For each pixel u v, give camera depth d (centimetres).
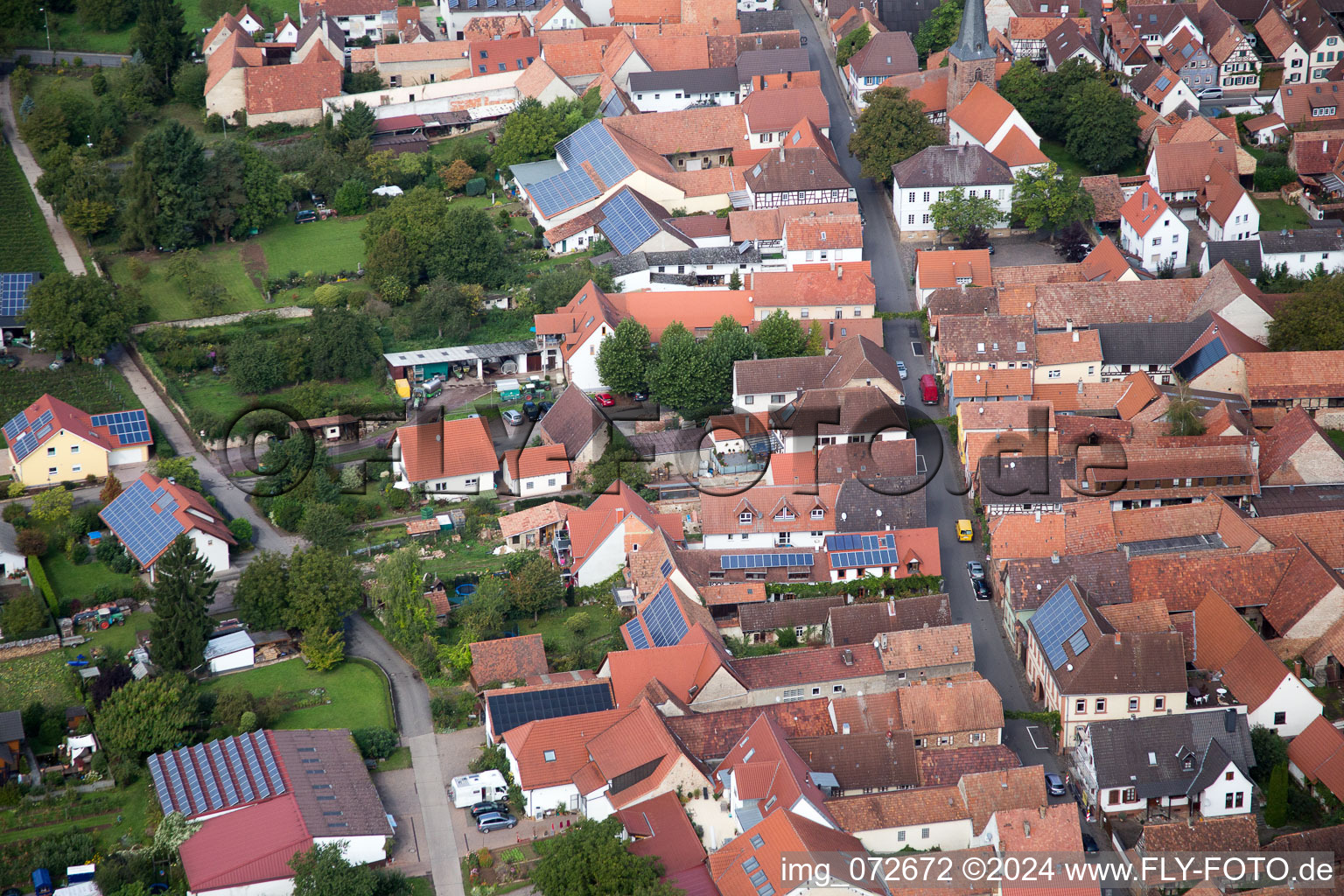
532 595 17262
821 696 15700
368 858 13912
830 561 17488
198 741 15425
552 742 14688
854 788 14350
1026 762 15062
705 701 15475
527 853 14012
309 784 14362
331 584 17038
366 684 16412
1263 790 14525
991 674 16338
